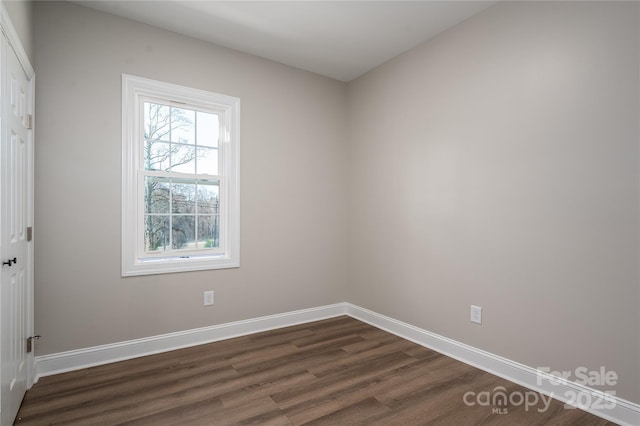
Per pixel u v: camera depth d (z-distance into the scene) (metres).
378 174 3.40
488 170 2.41
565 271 2.01
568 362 2.00
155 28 2.69
